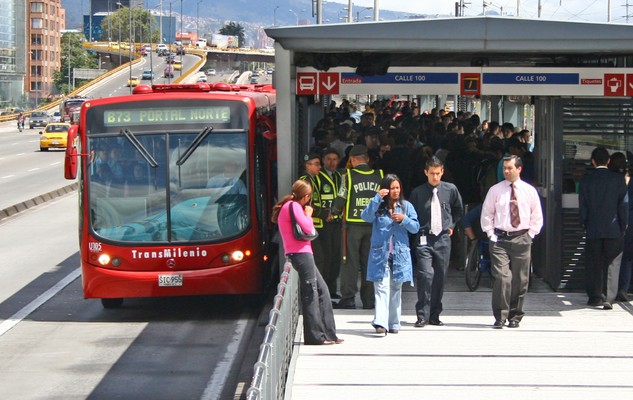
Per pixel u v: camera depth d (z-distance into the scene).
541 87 20.34
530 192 17.62
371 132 23.97
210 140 21.41
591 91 20.30
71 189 56.88
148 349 18.94
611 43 18.91
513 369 14.89
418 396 13.43
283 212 16.45
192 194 21.28
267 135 22.02
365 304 19.59
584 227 19.34
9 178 63.53
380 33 19.14
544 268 22.30
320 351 16.02
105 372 17.22
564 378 14.36
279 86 20.22
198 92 22.80
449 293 21.23
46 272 28.30
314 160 20.02
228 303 23.61
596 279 19.47
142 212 21.27
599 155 19.03
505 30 18.95
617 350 16.05
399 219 16.77
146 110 21.41
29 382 16.59
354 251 19.31
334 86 20.50
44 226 39.91
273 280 25.36
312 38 19.19
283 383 12.66
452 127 28.92
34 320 21.77
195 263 21.17
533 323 18.19
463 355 15.74
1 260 30.67
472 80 20.34
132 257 21.14
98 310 22.88
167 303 23.69
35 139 121.12
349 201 19.14
